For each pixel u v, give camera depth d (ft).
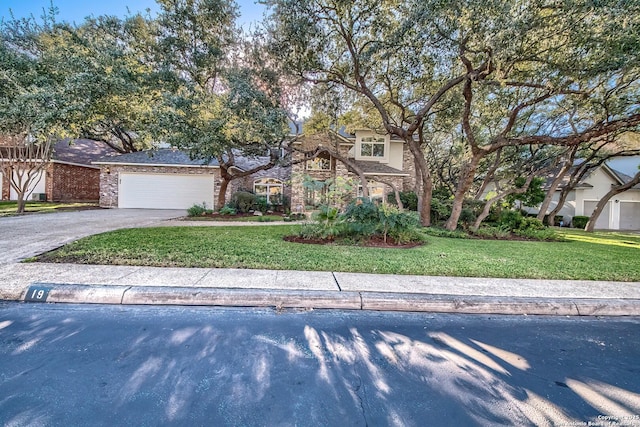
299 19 29.04
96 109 27.94
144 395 7.00
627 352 9.75
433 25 25.94
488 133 53.26
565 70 25.32
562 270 18.70
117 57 29.27
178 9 37.50
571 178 58.23
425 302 12.88
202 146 35.83
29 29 44.65
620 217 63.16
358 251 22.24
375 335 10.43
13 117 31.53
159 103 33.22
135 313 11.66
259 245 22.94
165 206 60.18
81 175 68.90
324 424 6.28
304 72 35.19
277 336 10.13
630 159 68.90
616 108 33.27
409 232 27.68
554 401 7.22
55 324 10.57
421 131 44.19
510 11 21.76
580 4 20.04
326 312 12.31
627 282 16.52
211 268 16.56
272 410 6.64
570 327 11.64
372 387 7.55
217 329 10.51
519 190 42.63
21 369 7.87
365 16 28.81
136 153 63.67
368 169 59.11
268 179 65.21
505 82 28.58
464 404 7.01
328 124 44.65
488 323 11.77
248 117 35.12
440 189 68.23
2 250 19.58
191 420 6.26
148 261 17.40
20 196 41.73
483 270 18.01
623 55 22.50
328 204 30.40
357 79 34.99
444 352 9.40
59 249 19.77
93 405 6.61
